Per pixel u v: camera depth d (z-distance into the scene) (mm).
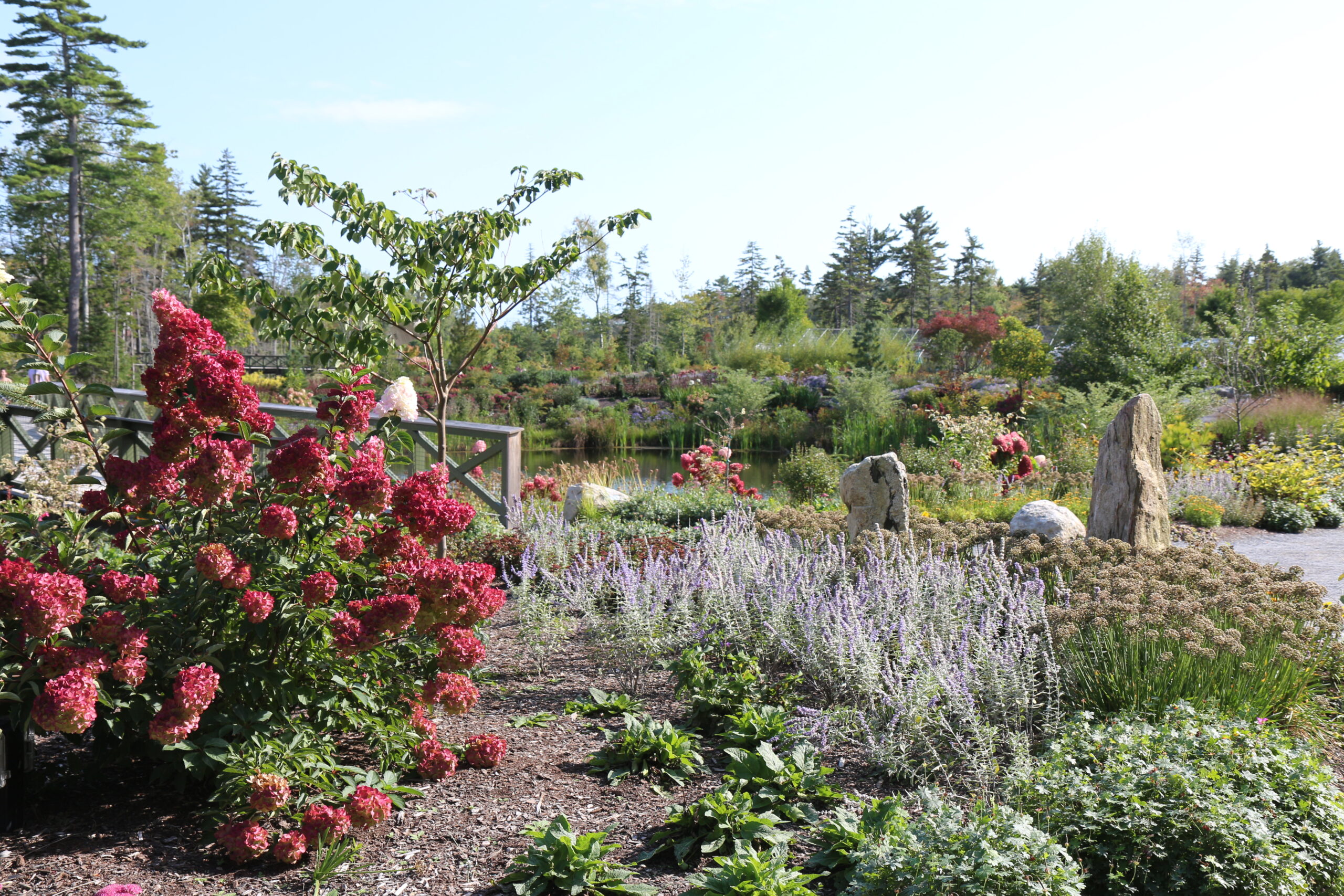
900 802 2869
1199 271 60719
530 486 9172
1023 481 12625
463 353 20875
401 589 3037
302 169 5805
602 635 4430
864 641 3732
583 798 3047
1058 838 2615
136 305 44500
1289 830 2693
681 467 21609
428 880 2469
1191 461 14312
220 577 2580
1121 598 4426
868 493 6812
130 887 2279
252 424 2904
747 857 2451
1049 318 45406
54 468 5434
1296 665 3992
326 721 2961
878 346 32688
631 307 57625
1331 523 11539
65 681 2316
